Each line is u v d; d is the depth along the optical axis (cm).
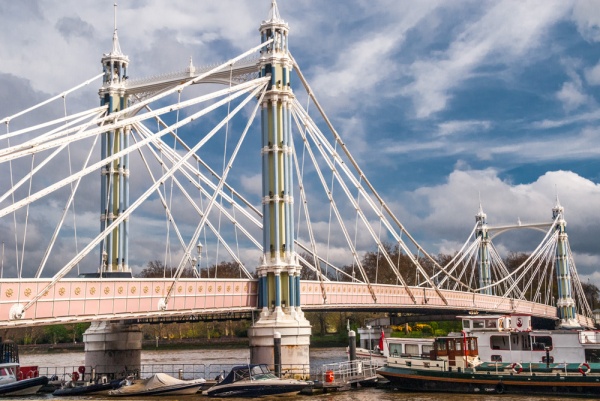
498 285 17550
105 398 5638
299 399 5544
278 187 6938
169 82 7488
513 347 5981
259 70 7175
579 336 5781
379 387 6372
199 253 7319
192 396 5684
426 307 10062
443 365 6050
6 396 5828
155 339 16175
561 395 5550
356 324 14862
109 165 7494
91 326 7481
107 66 7656
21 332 16538
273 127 6994
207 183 7738
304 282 7294
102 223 7450
